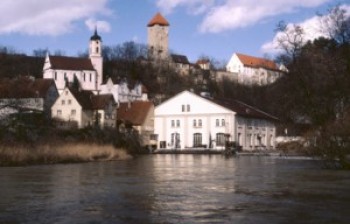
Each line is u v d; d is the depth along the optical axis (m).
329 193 26.59
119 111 135.12
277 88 69.75
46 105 135.25
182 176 39.50
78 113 124.44
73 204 22.44
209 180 35.31
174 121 130.88
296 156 90.62
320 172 43.56
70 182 33.66
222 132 124.81
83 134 93.88
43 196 25.42
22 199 24.19
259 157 88.38
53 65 174.25
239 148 121.06
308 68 63.53
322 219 18.48
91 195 25.88
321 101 62.56
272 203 22.67
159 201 23.44
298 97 64.94
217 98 134.00
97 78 183.38
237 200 23.75
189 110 129.25
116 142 101.69
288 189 28.70
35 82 141.62
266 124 141.25
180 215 19.45
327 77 62.75
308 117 65.94
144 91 187.50
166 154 107.81
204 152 115.81
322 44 65.88
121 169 49.53
